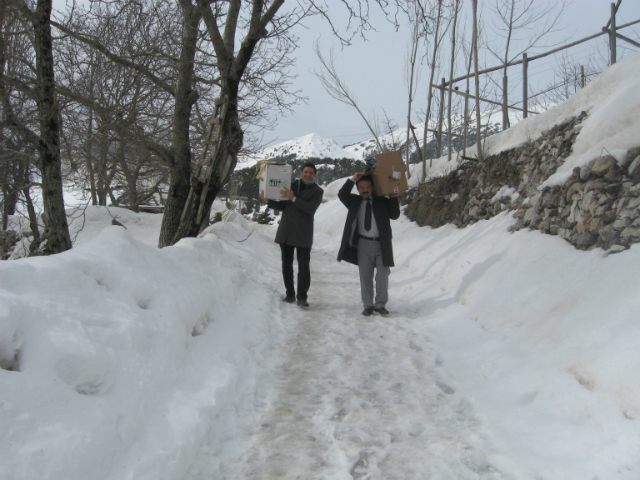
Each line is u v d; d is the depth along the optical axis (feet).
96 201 51.80
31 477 4.84
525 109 37.14
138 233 47.52
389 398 9.78
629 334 8.46
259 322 14.33
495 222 21.18
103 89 26.58
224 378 9.61
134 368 7.47
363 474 7.07
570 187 15.61
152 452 6.59
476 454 7.55
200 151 33.99
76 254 8.77
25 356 5.92
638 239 11.40
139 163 46.80
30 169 26.35
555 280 12.70
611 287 10.37
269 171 16.93
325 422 8.70
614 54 28.45
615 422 7.16
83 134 27.12
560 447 7.32
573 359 9.14
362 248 16.52
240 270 19.69
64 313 6.89
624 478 6.14
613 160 13.92
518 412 8.65
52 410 5.60
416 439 8.10
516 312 12.80
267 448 7.85
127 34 24.79
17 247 43.09
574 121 20.74
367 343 13.29
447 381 10.65
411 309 17.29
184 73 22.50
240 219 40.11
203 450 7.54
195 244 18.26
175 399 8.09
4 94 16.97
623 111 16.43
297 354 12.46
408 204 39.45
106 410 6.29
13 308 6.02
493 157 27.81
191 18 21.63
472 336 13.07
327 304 18.29
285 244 17.60
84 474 5.43
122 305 8.41
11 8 15.99
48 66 16.19
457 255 20.72
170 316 9.71
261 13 18.83
